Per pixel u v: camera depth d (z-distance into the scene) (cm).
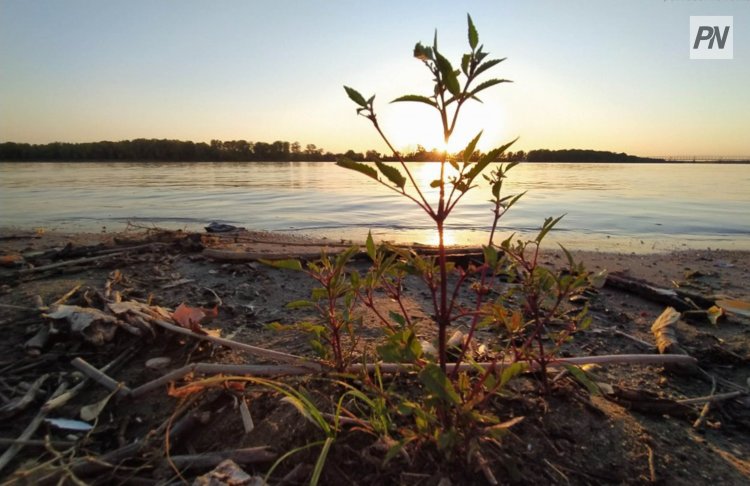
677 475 162
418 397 194
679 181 2531
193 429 179
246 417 182
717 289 456
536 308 194
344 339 264
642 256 666
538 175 3153
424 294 381
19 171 3158
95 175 2738
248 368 209
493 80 125
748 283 488
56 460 162
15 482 148
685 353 266
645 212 1179
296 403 156
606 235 869
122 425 184
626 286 405
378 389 170
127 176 2662
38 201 1341
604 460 167
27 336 260
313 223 979
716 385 236
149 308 280
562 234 878
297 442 165
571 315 338
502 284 418
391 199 1468
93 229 863
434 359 168
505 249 196
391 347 148
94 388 210
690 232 902
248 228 905
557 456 167
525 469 159
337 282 193
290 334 280
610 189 1923
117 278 383
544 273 190
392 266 172
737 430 197
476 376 204
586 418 189
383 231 893
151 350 247
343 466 157
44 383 212
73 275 400
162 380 202
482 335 284
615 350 280
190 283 394
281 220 1016
